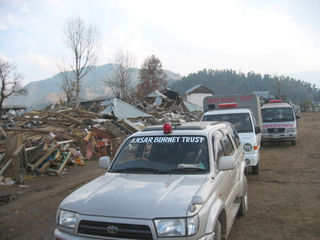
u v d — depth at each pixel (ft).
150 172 13.78
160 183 12.37
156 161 14.30
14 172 30.42
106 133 49.65
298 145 49.96
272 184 26.73
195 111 165.17
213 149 14.56
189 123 18.10
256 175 30.45
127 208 10.61
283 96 204.33
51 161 34.96
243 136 29.17
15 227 18.67
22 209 22.07
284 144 52.39
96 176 32.96
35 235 17.42
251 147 28.71
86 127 58.23
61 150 37.11
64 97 154.40
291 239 15.72
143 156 14.84
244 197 19.13
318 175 28.99
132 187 12.16
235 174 17.37
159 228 10.07
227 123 21.15
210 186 12.32
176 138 15.07
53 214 20.99
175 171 13.53
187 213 10.27
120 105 93.86
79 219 10.84
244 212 19.25
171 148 14.70
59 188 28.07
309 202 21.36
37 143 38.06
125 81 172.35
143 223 10.11
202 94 232.53
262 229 17.16
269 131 49.98
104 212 10.64
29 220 19.86
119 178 13.47
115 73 173.17
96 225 10.60
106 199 11.34
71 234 10.99
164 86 250.98
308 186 25.40
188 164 13.75
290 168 32.89
